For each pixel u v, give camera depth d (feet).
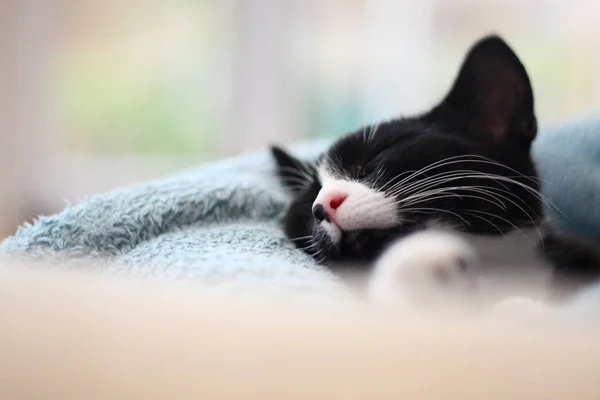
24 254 1.03
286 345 0.68
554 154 1.39
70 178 2.35
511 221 1.10
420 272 0.95
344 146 1.19
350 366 0.66
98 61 2.35
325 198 1.11
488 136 1.16
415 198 1.07
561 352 0.66
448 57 2.36
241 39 2.37
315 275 0.97
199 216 1.23
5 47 2.18
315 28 2.39
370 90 2.40
